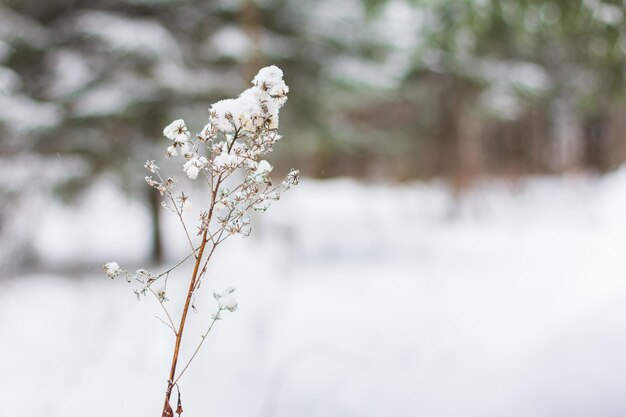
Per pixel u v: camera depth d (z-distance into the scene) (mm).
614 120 14586
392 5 5031
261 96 1005
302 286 5586
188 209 987
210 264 5363
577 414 1815
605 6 3887
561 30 4219
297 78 9234
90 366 3260
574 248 3783
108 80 7926
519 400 2031
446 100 11883
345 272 6730
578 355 2029
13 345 3824
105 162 7949
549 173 18000
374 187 19484
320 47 9227
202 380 3053
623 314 2143
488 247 7992
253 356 3326
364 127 11984
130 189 8234
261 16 8656
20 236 6930
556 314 2525
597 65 4352
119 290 4633
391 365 2881
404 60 9961
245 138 1026
